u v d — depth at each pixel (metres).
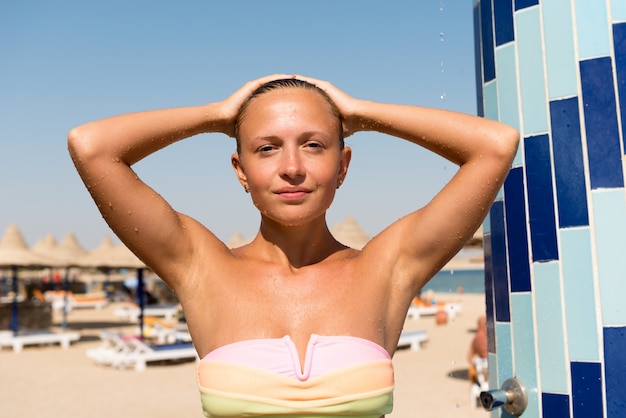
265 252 1.94
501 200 2.46
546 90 2.30
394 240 1.91
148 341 16.94
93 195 1.81
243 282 1.83
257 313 1.76
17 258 18.56
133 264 16.84
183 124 1.90
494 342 2.57
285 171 1.75
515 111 2.40
